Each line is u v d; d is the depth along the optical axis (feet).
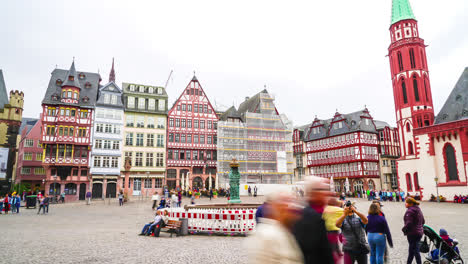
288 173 211.20
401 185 167.12
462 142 135.95
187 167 186.60
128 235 47.34
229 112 212.43
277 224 9.84
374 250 22.02
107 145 168.55
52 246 37.58
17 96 239.71
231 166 68.90
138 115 179.73
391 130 215.10
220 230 48.16
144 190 173.47
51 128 158.71
